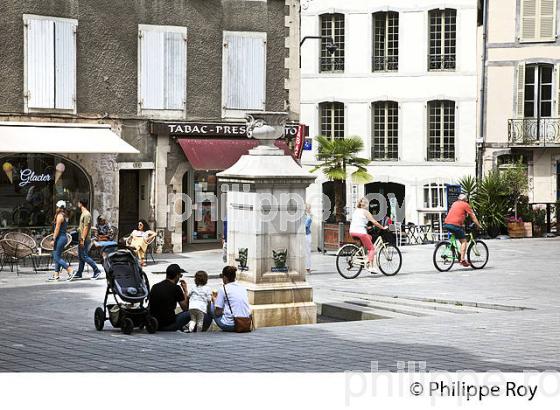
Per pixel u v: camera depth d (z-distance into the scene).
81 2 29.12
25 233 27.73
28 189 28.14
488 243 33.94
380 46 44.41
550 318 16.05
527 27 43.28
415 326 15.20
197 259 28.62
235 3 31.72
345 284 21.83
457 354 12.47
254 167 16.47
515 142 43.12
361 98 44.44
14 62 28.17
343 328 15.12
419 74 43.81
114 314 15.02
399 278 23.00
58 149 26.89
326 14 44.66
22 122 28.20
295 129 32.56
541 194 43.50
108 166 29.44
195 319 15.34
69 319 16.45
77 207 28.97
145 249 26.17
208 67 31.31
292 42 32.72
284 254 16.64
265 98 32.25
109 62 29.64
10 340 13.92
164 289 15.11
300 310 16.62
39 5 28.45
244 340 13.95
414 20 43.81
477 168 43.75
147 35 30.23
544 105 43.44
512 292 19.94
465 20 43.34
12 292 20.56
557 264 26.38
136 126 30.09
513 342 13.44
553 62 43.09
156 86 30.39
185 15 30.84
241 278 16.77
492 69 43.56
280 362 11.98
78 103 29.20
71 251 24.16
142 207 30.80
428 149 43.97
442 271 24.55
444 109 43.81
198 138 30.83
